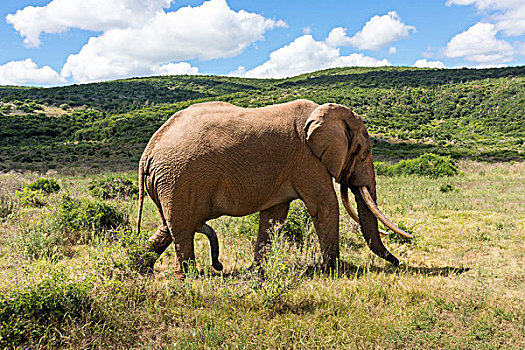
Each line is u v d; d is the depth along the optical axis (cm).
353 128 623
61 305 412
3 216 956
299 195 602
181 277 564
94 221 828
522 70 15788
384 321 445
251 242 780
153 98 15738
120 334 404
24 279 488
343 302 489
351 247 772
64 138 7138
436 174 2159
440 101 12850
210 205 571
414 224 924
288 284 491
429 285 552
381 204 1262
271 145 570
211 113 573
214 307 471
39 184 1399
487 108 11044
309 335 416
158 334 420
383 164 2438
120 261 508
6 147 5628
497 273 617
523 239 812
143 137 5866
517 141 6175
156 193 572
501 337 423
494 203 1259
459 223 977
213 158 549
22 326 379
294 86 18125
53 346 376
